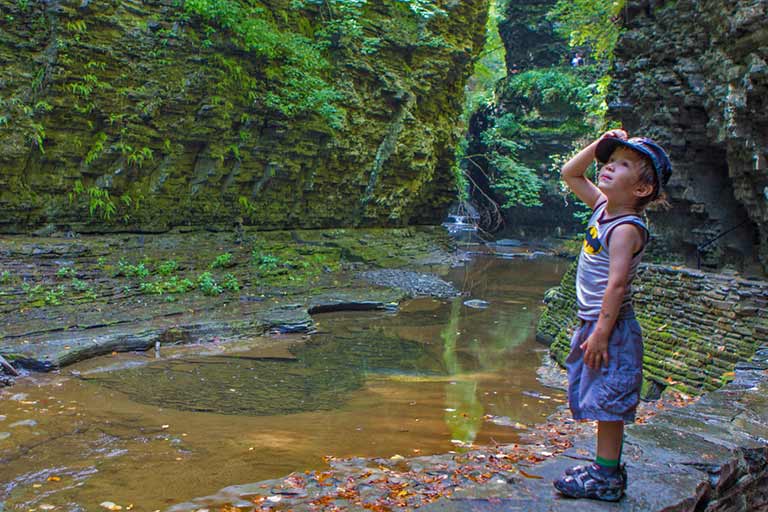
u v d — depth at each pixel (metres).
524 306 17.66
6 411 7.64
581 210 33.62
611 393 2.62
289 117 18.86
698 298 8.98
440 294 18.83
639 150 2.60
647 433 3.78
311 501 4.08
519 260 29.08
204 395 8.71
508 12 38.12
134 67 15.09
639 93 11.12
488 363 11.35
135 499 5.05
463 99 28.20
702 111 10.05
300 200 21.17
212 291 14.76
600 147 2.75
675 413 4.41
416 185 24.97
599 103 24.11
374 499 3.87
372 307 16.17
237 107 17.62
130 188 15.94
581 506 2.73
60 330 10.98
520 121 36.00
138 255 15.31
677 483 2.99
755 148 8.55
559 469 3.23
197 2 15.49
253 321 12.95
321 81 19.39
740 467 3.46
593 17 21.11
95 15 14.16
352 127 21.83
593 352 2.63
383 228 24.78
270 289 16.31
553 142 34.59
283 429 7.19
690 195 10.44
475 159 39.09
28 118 13.45
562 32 29.20
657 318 9.60
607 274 2.67
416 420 7.70
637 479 3.03
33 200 14.05
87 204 15.04
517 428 7.38
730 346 8.05
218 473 5.66
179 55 15.85
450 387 9.62
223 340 12.19
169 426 7.25
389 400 8.73
